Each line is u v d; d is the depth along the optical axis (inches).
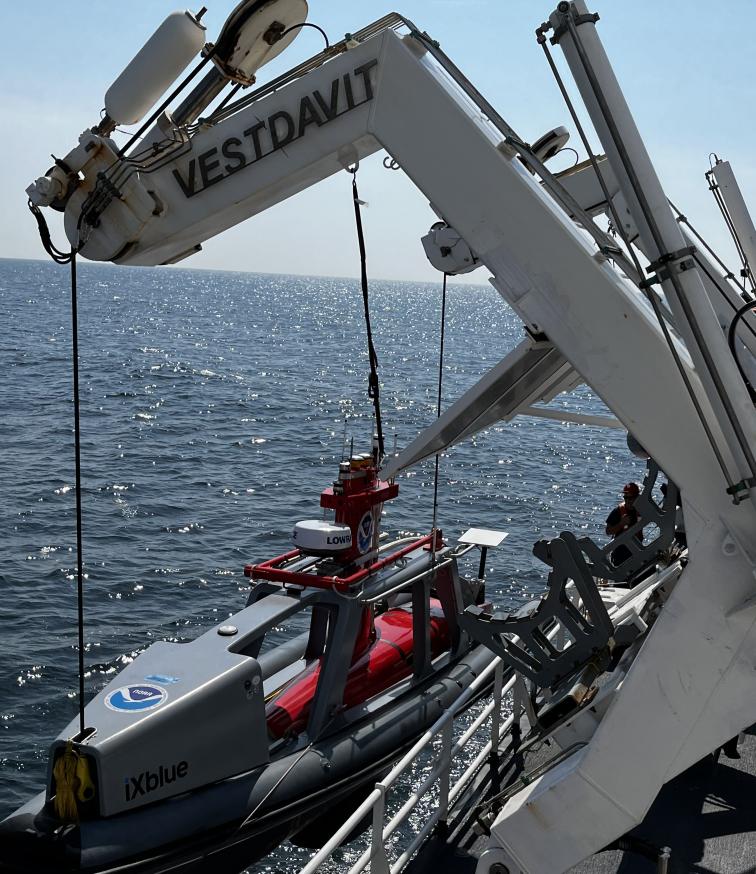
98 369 2640.3
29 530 1001.5
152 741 278.2
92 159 183.5
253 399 2188.7
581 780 159.6
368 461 365.4
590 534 1119.0
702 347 146.6
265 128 176.4
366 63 166.9
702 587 154.3
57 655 674.8
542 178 166.1
